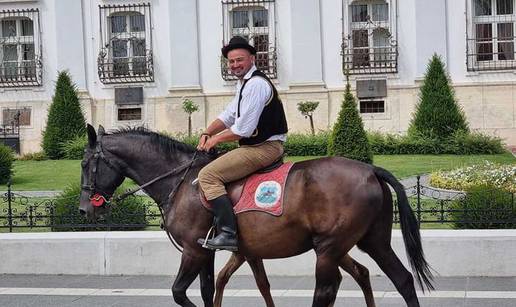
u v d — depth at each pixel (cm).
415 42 2600
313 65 2639
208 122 2692
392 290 849
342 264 661
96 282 937
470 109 2569
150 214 1047
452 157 2194
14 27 2827
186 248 631
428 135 2359
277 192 600
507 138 2545
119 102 2736
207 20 2703
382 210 600
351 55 2625
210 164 619
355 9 2653
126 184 1633
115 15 2770
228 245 598
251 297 831
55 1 2777
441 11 2580
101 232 1003
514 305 757
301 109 2566
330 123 2631
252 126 605
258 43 2697
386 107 2612
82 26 2769
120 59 2756
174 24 2709
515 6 2575
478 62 2583
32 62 2792
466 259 910
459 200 1050
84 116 2717
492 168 1580
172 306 800
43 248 991
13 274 996
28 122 2789
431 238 914
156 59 2734
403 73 2612
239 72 620
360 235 592
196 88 2688
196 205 626
